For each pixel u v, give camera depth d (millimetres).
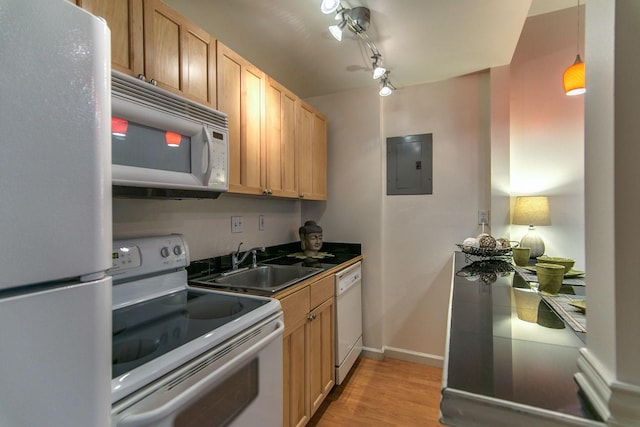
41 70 418
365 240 2668
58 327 432
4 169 380
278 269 2105
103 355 489
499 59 2141
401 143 2629
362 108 2672
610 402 458
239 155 1621
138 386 713
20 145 396
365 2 1512
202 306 1255
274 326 1234
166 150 1177
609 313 489
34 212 409
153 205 1521
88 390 465
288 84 2549
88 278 475
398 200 2643
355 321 2453
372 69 2254
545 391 529
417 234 2586
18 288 399
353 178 2707
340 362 2113
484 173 2396
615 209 479
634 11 468
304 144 2330
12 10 391
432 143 2537
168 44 1216
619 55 472
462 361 638
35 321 408
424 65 2219
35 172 410
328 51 1996
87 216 473
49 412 418
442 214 2510
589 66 558
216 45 1465
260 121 1798
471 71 2346
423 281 2566
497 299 1110
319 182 2578
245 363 1056
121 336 950
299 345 1611
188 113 1236
